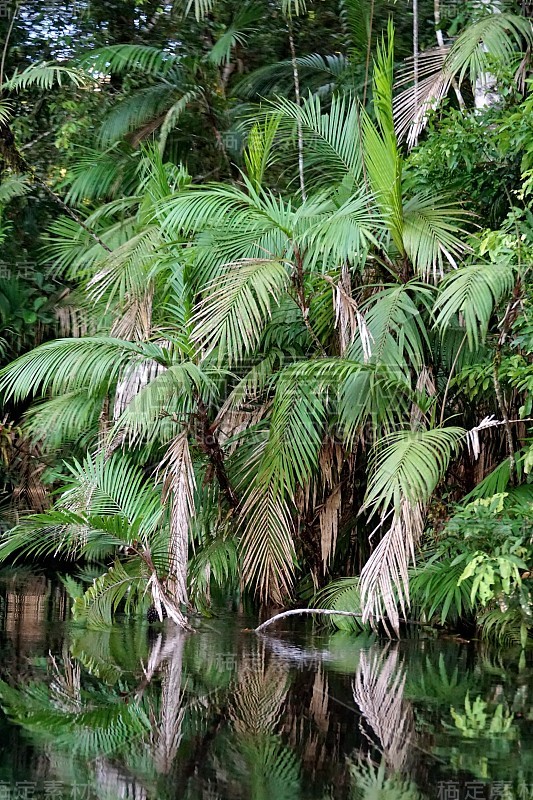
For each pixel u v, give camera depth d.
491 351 5.24
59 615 5.27
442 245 5.06
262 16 8.65
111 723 3.04
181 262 5.56
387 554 4.51
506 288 4.74
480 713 3.28
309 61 8.30
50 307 8.84
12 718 3.06
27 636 4.61
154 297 6.18
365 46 7.16
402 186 5.67
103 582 5.36
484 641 4.82
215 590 6.12
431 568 4.90
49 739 2.84
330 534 5.71
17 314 8.84
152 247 5.89
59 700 3.33
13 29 9.31
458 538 4.84
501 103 5.65
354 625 5.12
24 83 6.81
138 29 9.43
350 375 5.09
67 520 5.21
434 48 7.32
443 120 5.42
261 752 2.75
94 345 5.22
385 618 5.22
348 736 2.94
